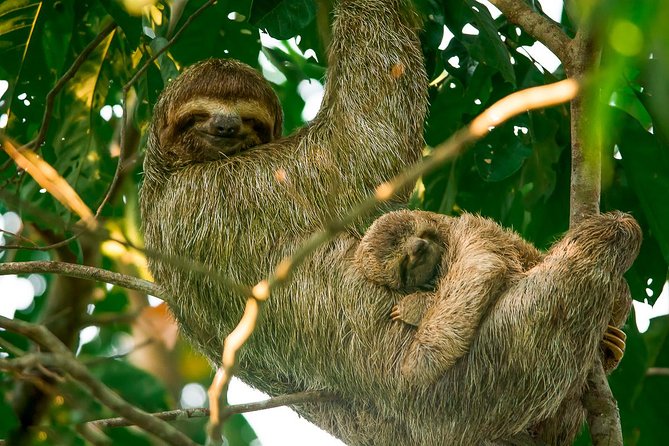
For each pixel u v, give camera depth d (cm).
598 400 929
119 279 1024
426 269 962
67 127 1423
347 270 1002
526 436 972
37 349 906
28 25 1378
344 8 1197
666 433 1368
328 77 1172
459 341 910
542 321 898
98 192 1434
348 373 993
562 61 984
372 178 1087
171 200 1102
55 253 1387
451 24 1162
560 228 1343
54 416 884
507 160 1261
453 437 954
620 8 417
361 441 1006
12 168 1418
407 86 1139
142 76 1372
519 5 1038
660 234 1188
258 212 1059
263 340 1032
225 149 1106
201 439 1208
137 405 1125
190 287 1070
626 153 1177
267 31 1155
